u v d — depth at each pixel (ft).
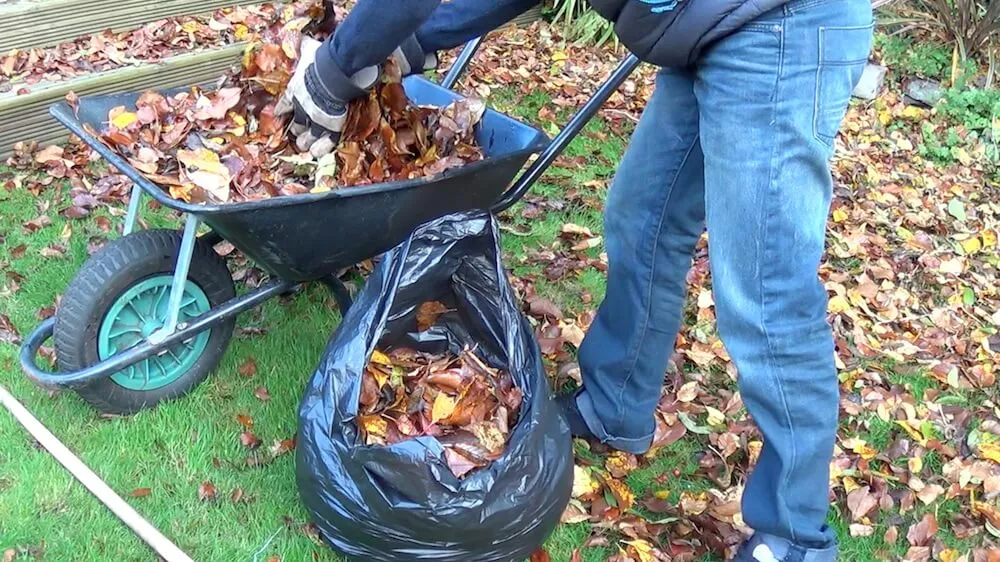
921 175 12.91
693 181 5.55
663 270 5.86
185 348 6.67
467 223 6.07
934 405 8.09
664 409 7.48
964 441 7.75
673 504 6.59
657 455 7.09
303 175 6.14
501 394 6.15
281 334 7.53
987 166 13.47
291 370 7.19
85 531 5.71
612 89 6.47
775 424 5.08
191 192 5.64
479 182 6.49
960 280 10.28
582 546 6.14
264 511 6.06
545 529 5.55
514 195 6.99
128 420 6.51
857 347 8.75
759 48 4.50
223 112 6.28
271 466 6.39
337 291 7.03
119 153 5.88
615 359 6.34
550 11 16.16
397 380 6.26
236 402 6.83
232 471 6.31
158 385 6.60
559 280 8.99
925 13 16.43
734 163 4.69
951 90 14.47
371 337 5.66
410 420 6.02
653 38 4.82
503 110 12.60
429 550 5.22
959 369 8.67
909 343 8.95
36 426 6.19
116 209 8.85
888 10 16.49
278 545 5.83
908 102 15.01
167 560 5.52
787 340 4.81
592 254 9.55
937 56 15.49
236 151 6.10
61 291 7.71
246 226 5.39
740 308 4.86
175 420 6.57
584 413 6.76
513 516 5.24
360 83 5.74
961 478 7.21
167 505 5.99
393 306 6.16
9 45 10.03
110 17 10.99
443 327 6.68
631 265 5.91
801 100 4.51
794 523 5.25
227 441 6.52
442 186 6.21
